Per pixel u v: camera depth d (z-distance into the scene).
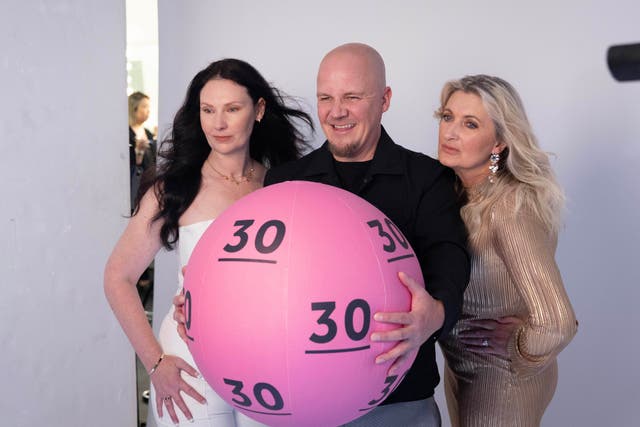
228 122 1.69
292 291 1.03
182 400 1.60
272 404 1.08
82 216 2.41
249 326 1.04
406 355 1.13
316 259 1.04
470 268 1.48
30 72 2.19
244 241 1.09
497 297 1.54
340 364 1.04
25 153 2.19
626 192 2.29
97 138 2.43
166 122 2.75
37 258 2.26
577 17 2.28
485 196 1.53
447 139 1.54
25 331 2.24
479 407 1.61
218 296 1.08
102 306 2.52
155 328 2.83
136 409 2.71
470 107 1.51
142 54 2.79
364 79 1.48
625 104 2.24
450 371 1.75
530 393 1.56
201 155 1.77
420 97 2.51
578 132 2.31
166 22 2.72
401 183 1.52
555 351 1.43
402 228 1.51
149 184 1.71
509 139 1.50
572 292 2.41
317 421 1.10
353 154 1.56
